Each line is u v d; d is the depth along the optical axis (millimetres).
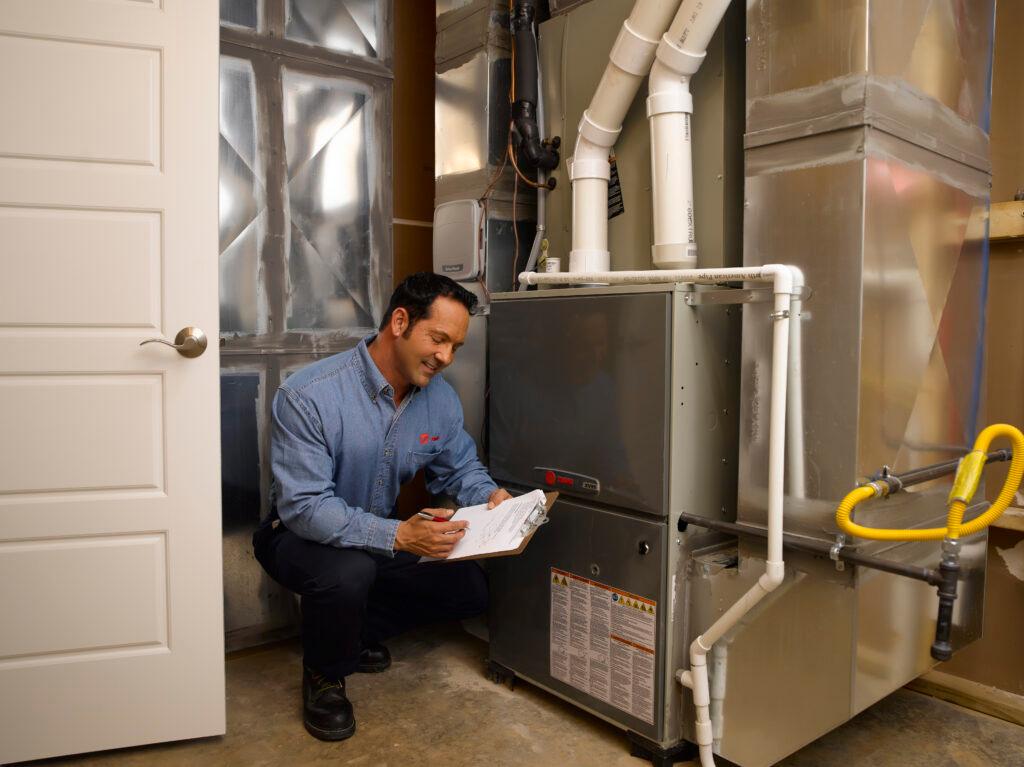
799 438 1503
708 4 1583
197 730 1757
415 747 1745
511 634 2004
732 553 1718
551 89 2123
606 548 1745
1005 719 1873
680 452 1614
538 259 2191
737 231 1751
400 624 2102
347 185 2344
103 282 1663
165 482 1720
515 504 1720
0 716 1653
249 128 2170
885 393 1489
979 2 1739
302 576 1789
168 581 1730
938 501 1684
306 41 2246
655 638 1647
